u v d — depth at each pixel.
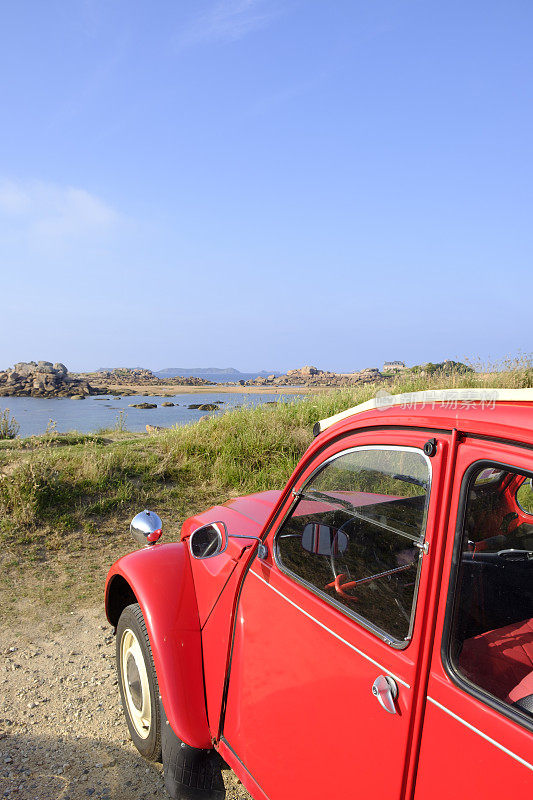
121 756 3.33
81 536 6.82
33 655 4.44
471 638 1.62
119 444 10.67
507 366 11.40
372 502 1.99
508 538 1.79
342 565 2.06
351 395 12.86
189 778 2.67
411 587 1.75
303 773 2.00
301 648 2.12
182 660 2.79
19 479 7.45
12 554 6.29
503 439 1.58
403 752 1.61
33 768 3.22
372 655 1.80
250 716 2.35
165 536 6.83
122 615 3.40
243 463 9.34
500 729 1.39
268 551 2.53
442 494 1.71
